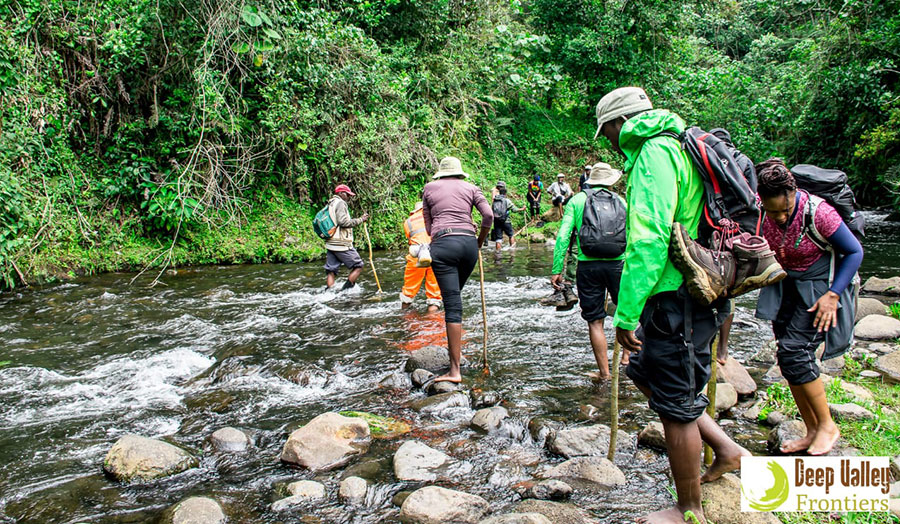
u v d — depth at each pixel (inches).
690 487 97.7
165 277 429.7
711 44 1465.3
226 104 477.1
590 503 111.7
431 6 721.0
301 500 116.0
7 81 412.8
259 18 382.0
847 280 121.7
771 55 1133.1
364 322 279.6
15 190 394.9
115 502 118.2
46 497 120.5
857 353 204.4
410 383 191.0
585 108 1051.3
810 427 130.3
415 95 721.0
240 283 401.7
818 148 814.5
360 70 568.4
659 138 94.6
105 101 475.2
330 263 366.0
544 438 143.5
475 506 109.0
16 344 247.8
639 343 93.2
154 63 481.4
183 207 459.5
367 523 108.0
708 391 113.7
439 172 201.5
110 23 468.4
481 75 810.2
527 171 899.4
